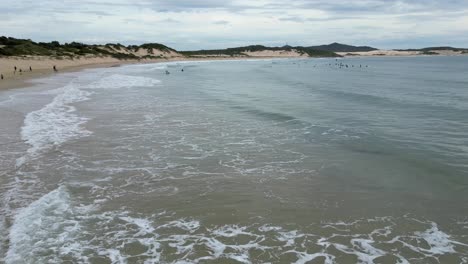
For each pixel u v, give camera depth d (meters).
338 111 23.52
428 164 12.62
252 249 7.65
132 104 25.86
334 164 12.90
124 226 8.54
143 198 10.08
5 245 7.59
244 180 11.44
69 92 31.80
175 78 53.41
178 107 24.83
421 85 41.81
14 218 8.72
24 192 10.27
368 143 15.51
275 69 87.94
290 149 14.83
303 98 30.00
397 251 7.58
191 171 12.25
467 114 22.00
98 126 18.55
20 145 14.77
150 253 7.49
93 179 11.39
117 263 7.13
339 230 8.39
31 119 19.61
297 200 9.96
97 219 8.84
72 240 7.88
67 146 14.80
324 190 10.63
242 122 19.98
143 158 13.57
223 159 13.55
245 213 9.21
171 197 10.16
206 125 19.22
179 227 8.53
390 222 8.73
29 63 67.81
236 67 97.38
